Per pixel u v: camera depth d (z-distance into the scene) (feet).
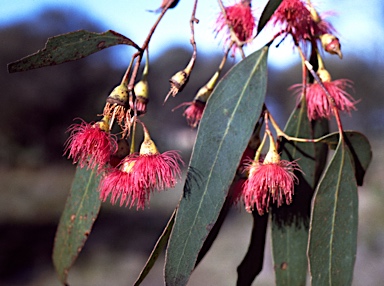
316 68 0.99
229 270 4.21
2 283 4.07
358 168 0.97
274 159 0.83
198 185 0.77
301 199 0.99
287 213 0.98
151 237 5.10
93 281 4.06
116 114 0.77
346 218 0.87
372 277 3.63
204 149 0.78
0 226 5.12
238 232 5.17
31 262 4.50
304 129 0.99
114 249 4.78
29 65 0.76
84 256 4.60
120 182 0.77
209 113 0.79
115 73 7.93
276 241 0.99
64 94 7.70
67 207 1.00
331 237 0.85
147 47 0.79
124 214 5.67
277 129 0.86
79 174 1.00
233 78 0.81
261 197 0.84
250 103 0.80
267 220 1.02
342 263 0.86
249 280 1.02
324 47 0.92
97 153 0.78
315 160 1.00
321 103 0.93
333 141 0.92
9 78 7.47
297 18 0.87
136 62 0.78
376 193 5.24
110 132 0.79
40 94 7.66
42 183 6.94
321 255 0.85
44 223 5.49
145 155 0.77
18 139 7.62
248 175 0.85
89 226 0.98
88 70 7.72
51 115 7.82
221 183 0.77
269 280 3.67
